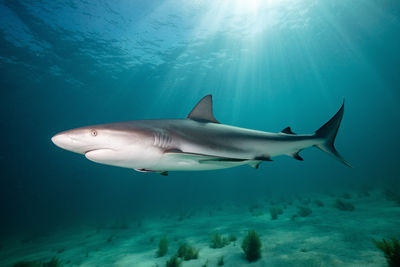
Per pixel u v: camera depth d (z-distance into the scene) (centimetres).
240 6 1783
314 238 494
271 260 396
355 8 1938
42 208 3303
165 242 575
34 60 1789
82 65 2003
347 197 1209
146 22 1753
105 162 202
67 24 1562
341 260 348
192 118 275
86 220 2034
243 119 6625
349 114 7544
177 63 2378
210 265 432
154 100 3166
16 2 1310
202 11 1773
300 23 2095
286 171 9850
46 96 2317
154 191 6569
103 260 582
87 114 3009
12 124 2564
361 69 3512
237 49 2383
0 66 1727
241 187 5538
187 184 6894
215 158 206
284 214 959
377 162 5975
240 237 634
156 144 211
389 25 2233
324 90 4606
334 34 2348
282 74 3272
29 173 3253
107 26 1677
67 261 616
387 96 5381
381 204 832
